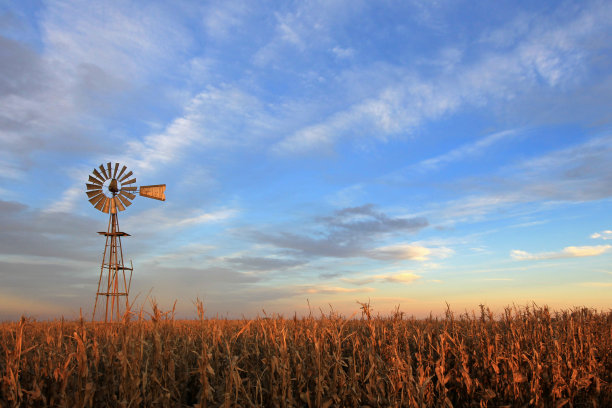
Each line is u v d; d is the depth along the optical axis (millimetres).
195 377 9250
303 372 8578
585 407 8891
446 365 9805
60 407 6945
